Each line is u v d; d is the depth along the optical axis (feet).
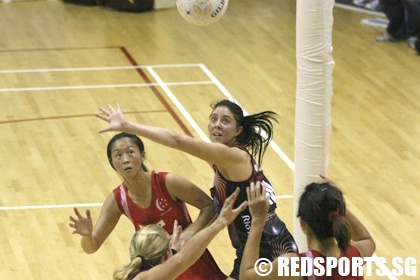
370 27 98.37
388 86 78.07
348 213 28.78
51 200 53.98
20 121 67.36
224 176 31.30
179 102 72.38
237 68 82.69
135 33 94.53
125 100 72.59
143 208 32.89
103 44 89.81
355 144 64.23
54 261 46.68
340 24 99.76
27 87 75.56
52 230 50.14
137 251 27.17
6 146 62.44
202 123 67.36
